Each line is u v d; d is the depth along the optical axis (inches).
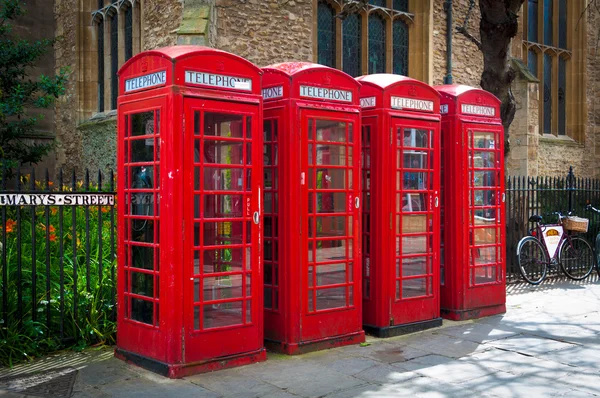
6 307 228.5
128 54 497.4
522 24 641.0
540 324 291.6
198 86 208.1
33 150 469.4
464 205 300.2
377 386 199.9
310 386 199.3
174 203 203.5
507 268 418.0
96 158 510.6
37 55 456.8
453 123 299.3
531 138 615.8
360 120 254.2
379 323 266.2
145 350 216.2
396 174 268.5
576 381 206.4
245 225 222.1
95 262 277.6
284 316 239.0
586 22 724.0
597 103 738.2
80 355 232.8
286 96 235.8
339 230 249.8
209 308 213.6
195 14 387.5
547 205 451.2
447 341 259.0
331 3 481.7
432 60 526.9
